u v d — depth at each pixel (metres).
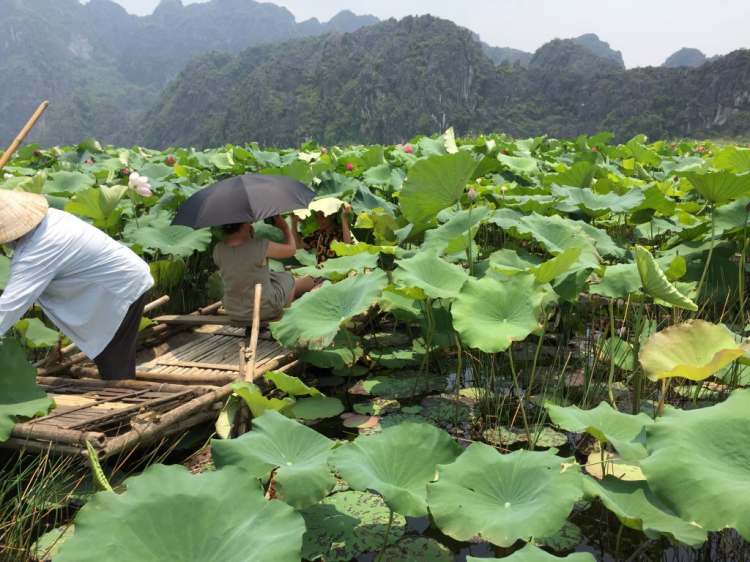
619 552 2.23
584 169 5.71
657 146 12.18
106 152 11.02
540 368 3.89
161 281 5.03
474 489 2.09
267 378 3.34
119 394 3.27
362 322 4.45
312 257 5.50
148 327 4.29
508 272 3.35
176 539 1.85
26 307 3.03
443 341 3.87
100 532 1.83
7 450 2.90
